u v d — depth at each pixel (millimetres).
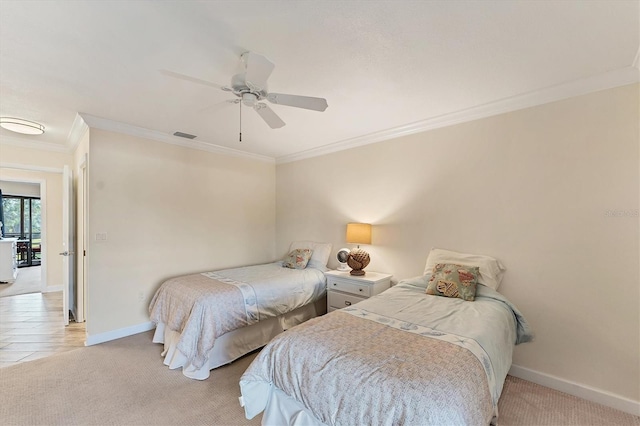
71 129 3480
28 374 2498
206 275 3449
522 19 1550
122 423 1928
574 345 2301
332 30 1641
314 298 3539
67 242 3701
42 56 1899
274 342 1736
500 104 2627
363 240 3480
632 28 1617
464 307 2191
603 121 2205
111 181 3213
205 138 3791
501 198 2676
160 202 3609
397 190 3404
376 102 2639
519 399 2217
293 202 4656
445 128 3025
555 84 2314
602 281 2201
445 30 1642
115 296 3232
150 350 2963
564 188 2365
